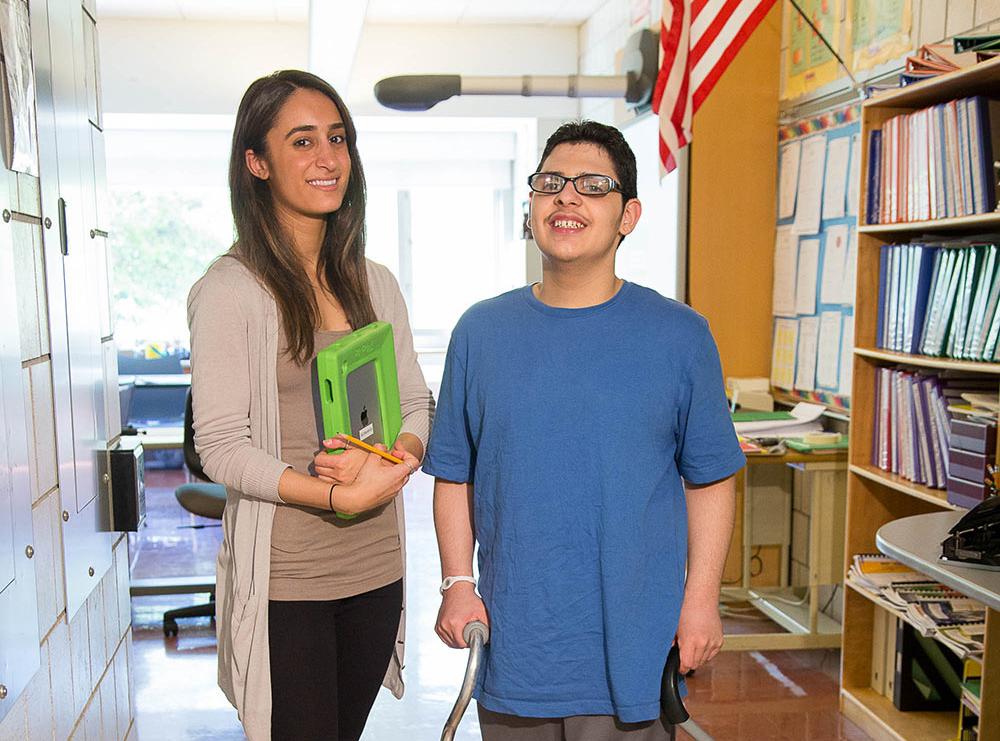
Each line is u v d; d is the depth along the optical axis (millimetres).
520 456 1431
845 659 3043
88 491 1628
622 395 1414
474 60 6473
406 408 1871
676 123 3338
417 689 3223
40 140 1405
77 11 1668
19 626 1207
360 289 1738
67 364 1516
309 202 1607
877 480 2803
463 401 1543
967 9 2830
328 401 1524
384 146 7332
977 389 2576
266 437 1603
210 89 6230
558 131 1466
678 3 3314
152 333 8148
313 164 1597
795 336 3908
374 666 1726
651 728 1489
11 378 1209
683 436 1484
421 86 4215
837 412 3584
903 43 3172
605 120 5672
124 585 1937
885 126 2828
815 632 3461
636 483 1418
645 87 4250
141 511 1818
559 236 1405
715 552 1509
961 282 2510
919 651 2855
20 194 1318
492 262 8156
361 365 1626
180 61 6191
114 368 1873
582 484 1419
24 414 1260
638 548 1426
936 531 1821
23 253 1327
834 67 3605
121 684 1897
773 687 3258
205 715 3047
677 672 1457
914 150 2682
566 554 1433
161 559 4867
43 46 1438
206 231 8156
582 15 6172
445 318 8211
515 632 1447
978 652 2385
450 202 8094
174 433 4098
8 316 1206
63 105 1548
